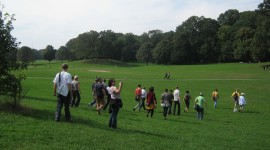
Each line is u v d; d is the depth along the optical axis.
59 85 15.77
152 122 22.95
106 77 88.94
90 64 175.38
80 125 15.61
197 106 29.58
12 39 16.98
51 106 23.75
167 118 28.03
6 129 12.59
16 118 14.80
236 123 28.53
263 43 114.06
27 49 135.38
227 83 75.12
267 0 112.31
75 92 26.17
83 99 39.19
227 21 197.75
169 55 179.50
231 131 22.52
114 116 16.61
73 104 26.16
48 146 11.24
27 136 12.14
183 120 27.45
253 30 152.75
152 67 140.75
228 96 55.81
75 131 13.99
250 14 169.50
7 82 16.48
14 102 16.80
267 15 112.81
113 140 13.46
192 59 176.88
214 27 176.62
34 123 14.38
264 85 71.31
